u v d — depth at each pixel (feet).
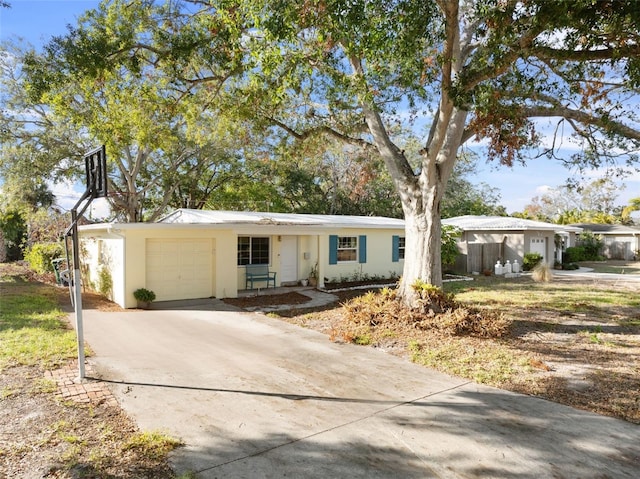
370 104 31.65
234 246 46.75
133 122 39.60
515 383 20.66
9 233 91.09
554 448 14.51
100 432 14.92
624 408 17.78
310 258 57.98
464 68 28.07
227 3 25.27
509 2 21.70
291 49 29.60
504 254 82.12
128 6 33.24
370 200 104.22
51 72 31.55
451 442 14.84
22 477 12.10
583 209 175.01
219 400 18.20
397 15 23.30
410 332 29.71
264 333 30.60
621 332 31.14
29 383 19.24
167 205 100.73
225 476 12.53
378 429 15.74
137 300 40.11
